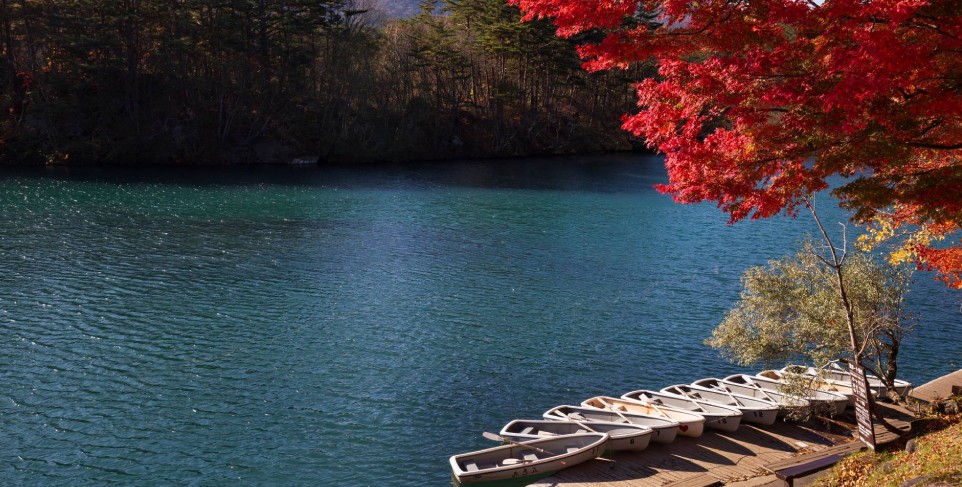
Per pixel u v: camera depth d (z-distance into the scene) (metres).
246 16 116.00
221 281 43.47
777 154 13.38
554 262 50.31
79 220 60.50
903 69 10.77
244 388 28.14
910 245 21.73
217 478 21.77
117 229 57.47
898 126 12.21
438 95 136.62
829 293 24.09
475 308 39.16
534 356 32.06
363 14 137.38
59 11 103.75
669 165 13.81
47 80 103.12
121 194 75.75
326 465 22.56
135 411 26.00
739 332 25.27
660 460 22.64
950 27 11.23
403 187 90.19
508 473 21.39
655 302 40.81
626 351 32.84
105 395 27.23
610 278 46.12
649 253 53.72
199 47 112.12
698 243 57.62
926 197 12.91
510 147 142.12
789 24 11.94
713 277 46.66
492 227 63.69
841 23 11.45
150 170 99.75
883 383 26.28
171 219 62.75
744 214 13.93
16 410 25.80
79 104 104.12
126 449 23.31
